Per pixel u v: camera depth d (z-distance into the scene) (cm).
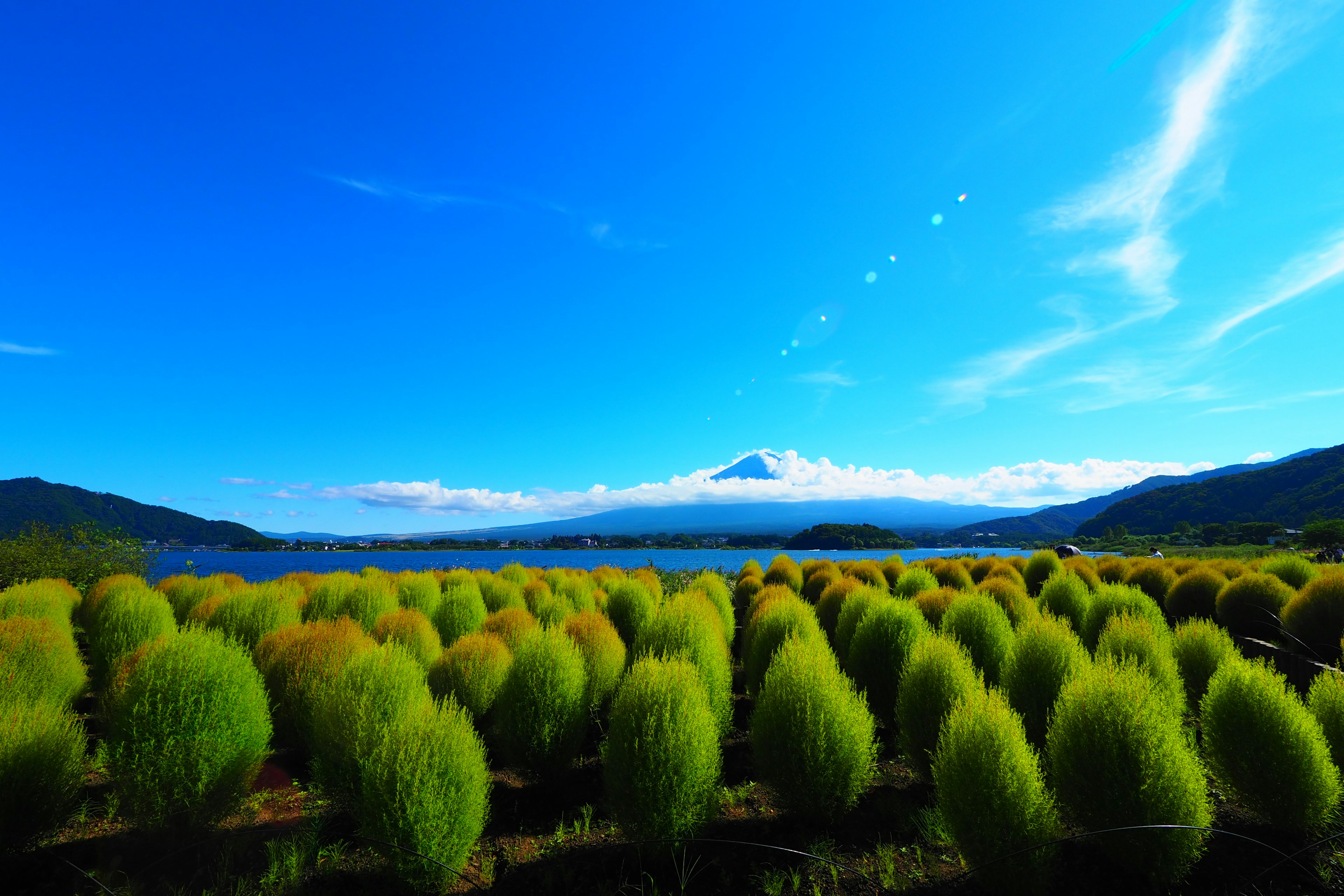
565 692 561
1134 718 412
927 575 1248
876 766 563
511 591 1259
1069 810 445
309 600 1094
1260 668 500
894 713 618
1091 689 442
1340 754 491
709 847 458
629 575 1719
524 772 580
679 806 432
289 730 606
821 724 476
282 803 527
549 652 573
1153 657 647
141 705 442
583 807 529
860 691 720
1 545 1605
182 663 459
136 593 901
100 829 475
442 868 392
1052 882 404
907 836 474
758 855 447
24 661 629
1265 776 461
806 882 417
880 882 414
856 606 892
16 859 427
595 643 704
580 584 1416
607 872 431
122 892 397
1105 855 428
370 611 1019
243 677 484
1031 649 606
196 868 428
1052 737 457
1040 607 1127
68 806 453
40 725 445
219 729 452
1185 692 718
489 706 636
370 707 485
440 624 992
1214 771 502
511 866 438
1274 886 405
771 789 552
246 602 858
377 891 401
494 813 523
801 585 1588
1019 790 390
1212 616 1220
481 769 429
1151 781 395
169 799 438
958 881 411
